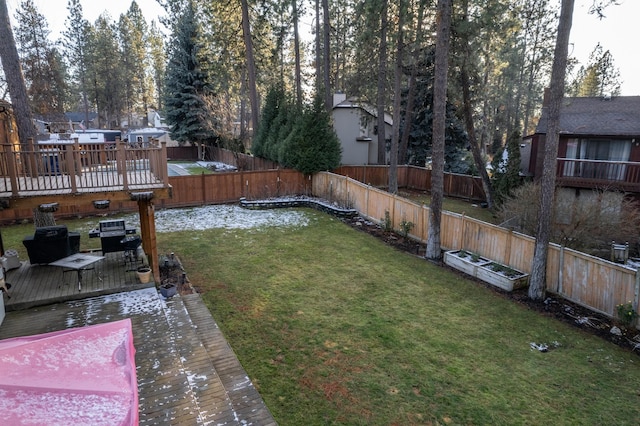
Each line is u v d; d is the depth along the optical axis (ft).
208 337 23.16
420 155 90.12
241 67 87.61
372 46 61.31
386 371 21.24
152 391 17.51
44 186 26.30
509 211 45.11
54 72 123.34
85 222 50.11
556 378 21.47
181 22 113.39
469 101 60.54
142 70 190.90
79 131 68.85
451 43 49.93
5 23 32.81
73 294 26.18
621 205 42.75
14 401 9.45
